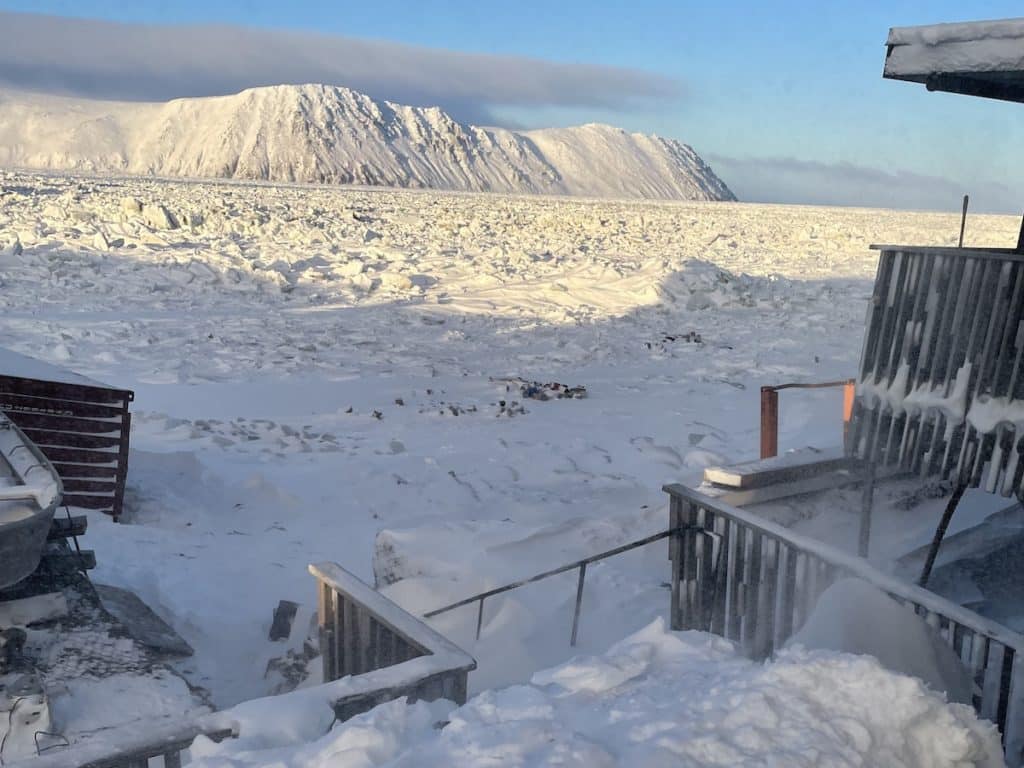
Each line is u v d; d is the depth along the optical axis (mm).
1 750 5277
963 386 6250
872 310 6891
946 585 6953
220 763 3061
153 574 8586
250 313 26562
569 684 3730
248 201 76250
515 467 12898
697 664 3883
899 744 3012
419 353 22172
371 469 12492
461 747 3000
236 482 11695
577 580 7215
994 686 4168
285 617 7516
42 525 6004
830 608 3865
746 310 29453
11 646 6066
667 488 6328
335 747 3109
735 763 2818
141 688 6176
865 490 7352
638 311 28688
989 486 6125
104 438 10273
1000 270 6012
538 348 23438
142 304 26844
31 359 11203
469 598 6508
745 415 16484
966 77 6105
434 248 42812
